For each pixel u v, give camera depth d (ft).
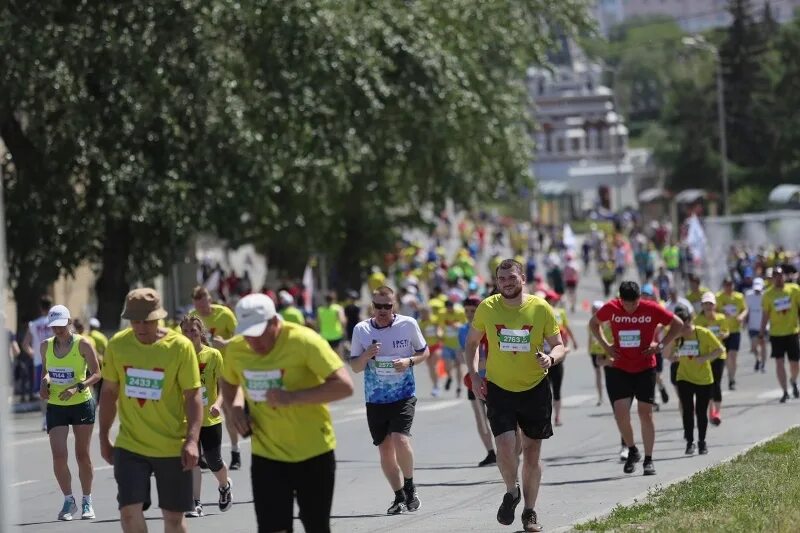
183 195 342.64
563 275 634.43
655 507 129.08
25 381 328.90
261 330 90.43
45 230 352.28
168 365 100.17
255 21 374.63
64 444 147.23
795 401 260.21
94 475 190.49
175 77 342.85
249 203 357.82
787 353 260.83
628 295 160.97
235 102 351.87
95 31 336.70
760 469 151.64
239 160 353.10
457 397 304.91
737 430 217.56
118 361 100.94
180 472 100.89
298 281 499.10
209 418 147.95
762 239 514.68
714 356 187.21
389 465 144.36
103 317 375.66
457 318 308.19
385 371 143.43
